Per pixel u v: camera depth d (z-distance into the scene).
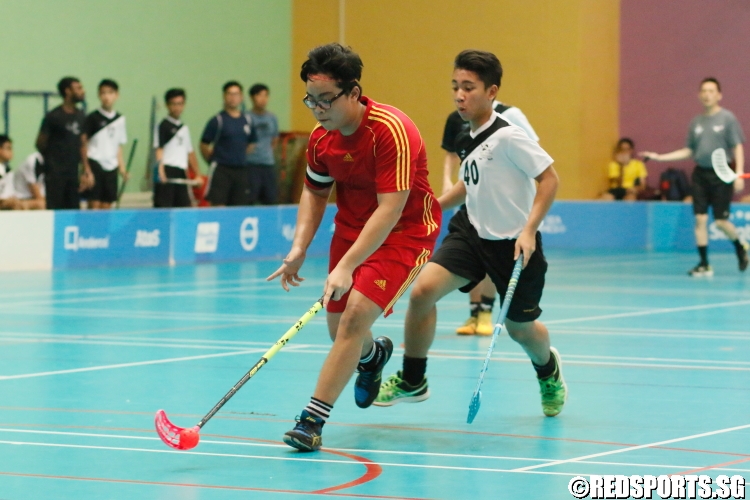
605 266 29.75
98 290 22.73
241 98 31.05
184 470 8.40
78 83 27.69
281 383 12.41
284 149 36.97
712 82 26.78
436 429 10.09
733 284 25.05
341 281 8.91
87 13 33.19
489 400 11.55
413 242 9.52
